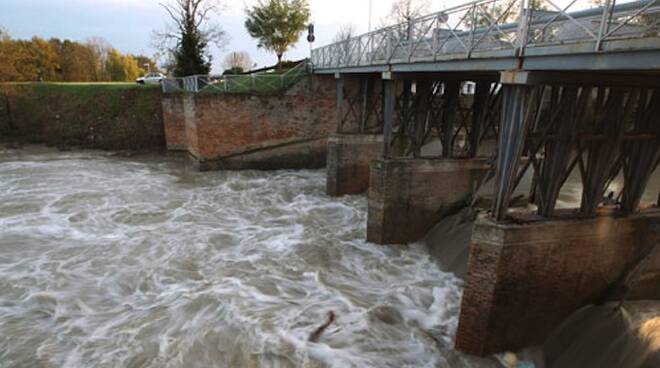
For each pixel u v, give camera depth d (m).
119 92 27.88
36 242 12.34
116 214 15.03
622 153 7.65
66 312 8.84
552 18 6.13
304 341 7.87
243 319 8.49
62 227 13.61
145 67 66.75
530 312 7.73
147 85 28.58
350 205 16.69
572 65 5.64
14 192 17.33
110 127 27.28
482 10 7.80
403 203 12.48
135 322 8.48
